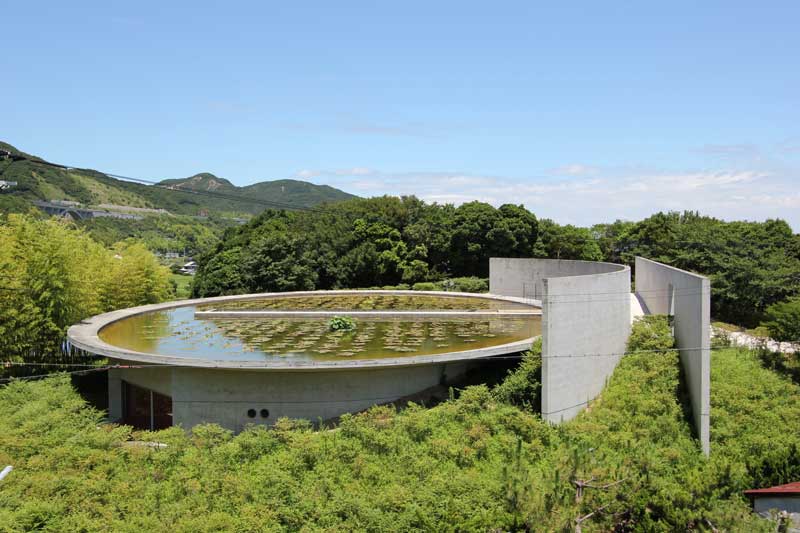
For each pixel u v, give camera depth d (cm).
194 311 3131
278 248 4791
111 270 3288
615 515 1248
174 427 1712
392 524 1218
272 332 2483
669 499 1270
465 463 1527
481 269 5319
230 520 1222
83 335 2242
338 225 5481
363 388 1916
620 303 2286
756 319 3609
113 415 2183
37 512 1223
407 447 1572
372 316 2958
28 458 1519
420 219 5666
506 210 5284
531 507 1202
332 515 1259
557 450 1588
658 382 2050
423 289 4697
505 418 1717
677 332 2344
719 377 2239
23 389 2145
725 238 4081
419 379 2025
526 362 1972
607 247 5997
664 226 5284
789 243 4238
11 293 2512
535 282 3869
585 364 1969
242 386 1880
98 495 1337
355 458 1493
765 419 1916
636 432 1762
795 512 1350
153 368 2053
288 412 1881
